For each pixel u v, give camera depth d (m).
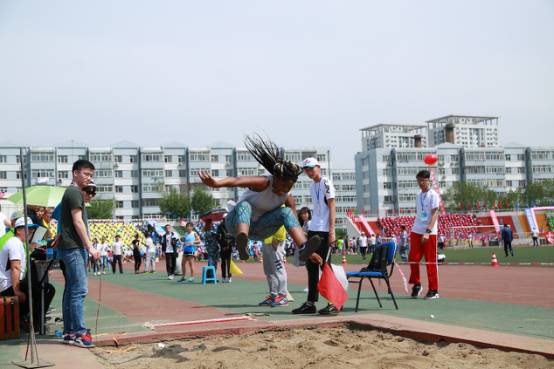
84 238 7.06
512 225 71.56
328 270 8.90
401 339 6.87
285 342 6.83
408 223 71.12
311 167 9.28
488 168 128.25
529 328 7.23
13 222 10.51
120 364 6.00
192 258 19.28
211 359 5.91
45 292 8.30
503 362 5.52
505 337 6.37
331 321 7.89
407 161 122.62
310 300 9.32
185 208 93.69
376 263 9.76
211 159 113.19
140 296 13.80
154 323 8.44
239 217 6.81
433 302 10.55
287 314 9.24
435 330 6.85
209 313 9.67
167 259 21.31
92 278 23.61
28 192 12.74
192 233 19.33
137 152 110.19
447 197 112.06
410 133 187.00
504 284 14.66
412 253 11.50
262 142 7.07
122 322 8.86
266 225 7.22
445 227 70.06
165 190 110.19
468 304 10.11
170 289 15.81
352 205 138.25
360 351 6.14
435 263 11.23
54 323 9.32
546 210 69.31
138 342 7.12
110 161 107.75
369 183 125.06
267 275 10.77
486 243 60.81
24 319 8.32
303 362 5.73
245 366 5.58
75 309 7.04
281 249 10.75
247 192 7.13
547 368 5.25
